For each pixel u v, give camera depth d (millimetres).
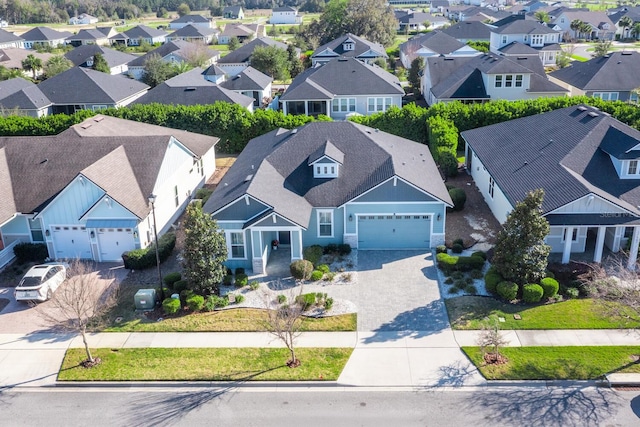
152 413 19906
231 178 33406
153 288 28125
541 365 21469
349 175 32000
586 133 31875
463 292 26797
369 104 58562
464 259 28469
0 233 32469
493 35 97312
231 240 29453
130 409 20172
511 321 24312
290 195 30703
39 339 24469
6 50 98812
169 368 22188
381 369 21734
